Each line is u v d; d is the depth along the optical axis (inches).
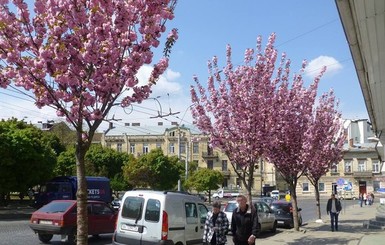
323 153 1168.8
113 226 740.7
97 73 305.3
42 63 299.7
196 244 534.9
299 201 2930.6
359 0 273.7
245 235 374.9
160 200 501.7
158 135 3804.1
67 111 316.8
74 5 297.1
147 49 314.0
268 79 686.5
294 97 838.5
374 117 717.9
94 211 714.8
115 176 2241.6
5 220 1042.1
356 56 394.9
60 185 1231.5
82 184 309.7
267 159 891.4
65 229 657.6
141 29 314.3
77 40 299.1
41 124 2659.9
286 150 868.0
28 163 1280.8
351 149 3604.8
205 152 3700.8
